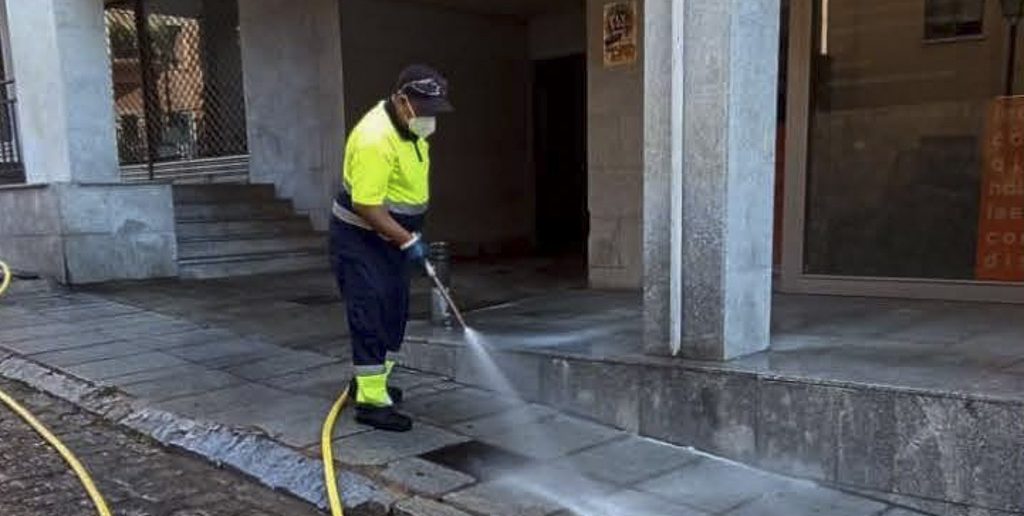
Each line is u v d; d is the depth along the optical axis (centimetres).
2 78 1076
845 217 574
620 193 671
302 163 989
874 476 333
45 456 415
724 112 373
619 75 659
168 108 1109
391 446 395
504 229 1082
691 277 391
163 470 399
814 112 579
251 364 539
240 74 1052
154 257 846
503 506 334
